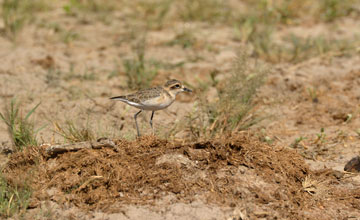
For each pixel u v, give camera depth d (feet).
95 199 27.66
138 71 51.31
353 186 31.19
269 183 29.01
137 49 60.64
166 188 28.27
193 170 29.27
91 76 51.13
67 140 35.91
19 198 27.58
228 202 27.61
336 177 32.12
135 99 34.27
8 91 45.75
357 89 48.70
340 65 55.11
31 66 52.85
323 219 27.12
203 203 27.48
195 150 30.48
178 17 73.10
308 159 35.78
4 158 33.63
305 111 44.91
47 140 36.63
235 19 71.87
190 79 51.70
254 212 26.86
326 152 36.88
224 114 39.34
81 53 58.70
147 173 28.96
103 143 30.45
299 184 30.12
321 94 47.91
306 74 52.42
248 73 48.98
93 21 70.85
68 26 68.13
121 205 27.30
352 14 75.10
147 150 30.45
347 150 37.17
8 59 54.13
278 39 64.69
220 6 77.10
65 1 77.77
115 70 52.85
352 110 44.52
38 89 47.06
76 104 43.27
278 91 48.70
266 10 73.67
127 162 29.60
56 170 29.40
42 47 59.52
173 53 59.82
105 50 60.13
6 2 69.72
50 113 41.70
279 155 31.37
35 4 73.56
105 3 77.00
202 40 64.13
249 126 40.47
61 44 61.26
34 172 29.37
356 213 27.91
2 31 63.72
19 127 35.63
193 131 38.40
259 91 47.98
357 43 61.57
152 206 27.25
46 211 27.02
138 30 67.36
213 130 38.52
